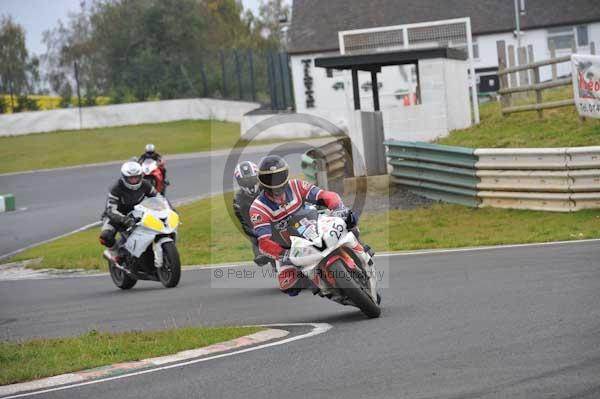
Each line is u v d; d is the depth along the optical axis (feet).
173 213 159.53
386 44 334.65
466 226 198.80
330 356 82.17
